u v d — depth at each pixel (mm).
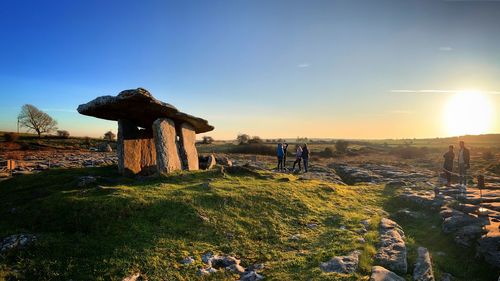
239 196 14617
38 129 91875
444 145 77250
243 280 9141
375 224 13008
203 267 9688
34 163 32781
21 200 14531
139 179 17719
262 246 11211
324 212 14688
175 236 11227
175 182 17000
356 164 40156
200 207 13180
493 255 9844
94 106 18922
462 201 15211
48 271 9234
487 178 23938
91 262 9617
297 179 20969
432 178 25531
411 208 16016
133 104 18609
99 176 18766
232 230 12016
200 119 23141
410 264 9797
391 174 28703
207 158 27062
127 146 20875
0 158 41844
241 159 44156
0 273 9008
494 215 12648
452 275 9750
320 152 58469
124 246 10383
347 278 8609
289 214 14000
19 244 10352
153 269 9422
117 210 12359
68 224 11695
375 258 9859
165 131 20062
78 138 85188
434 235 12500
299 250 10977
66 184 16719
